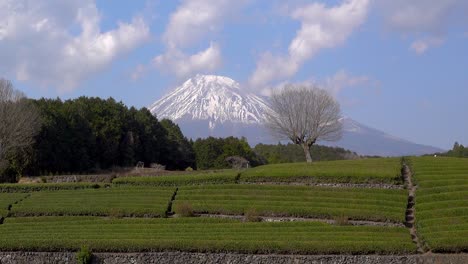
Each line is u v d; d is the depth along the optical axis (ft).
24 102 345.31
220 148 503.61
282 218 203.31
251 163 512.22
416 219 189.37
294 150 582.35
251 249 163.32
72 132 377.71
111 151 410.11
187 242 167.12
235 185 236.84
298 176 237.86
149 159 456.45
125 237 178.29
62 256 169.07
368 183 228.02
